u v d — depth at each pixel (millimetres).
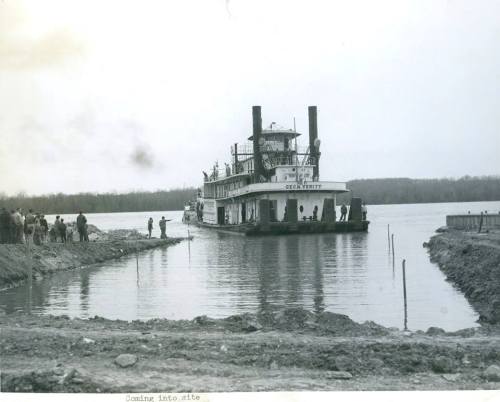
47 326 12055
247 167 64812
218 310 17000
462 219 49031
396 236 50406
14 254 25594
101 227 91125
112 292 21016
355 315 15945
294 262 30312
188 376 8617
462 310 16562
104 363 9172
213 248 41312
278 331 11469
